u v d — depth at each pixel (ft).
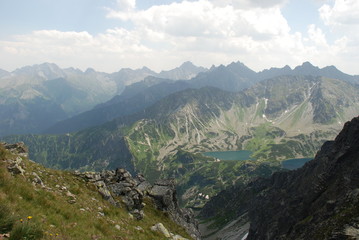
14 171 82.17
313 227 279.08
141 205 147.13
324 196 351.87
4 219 50.83
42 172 104.53
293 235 335.06
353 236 186.91
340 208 251.39
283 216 434.30
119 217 105.81
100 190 124.16
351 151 372.38
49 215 66.54
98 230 75.97
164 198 206.18
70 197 93.45
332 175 378.32
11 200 63.05
